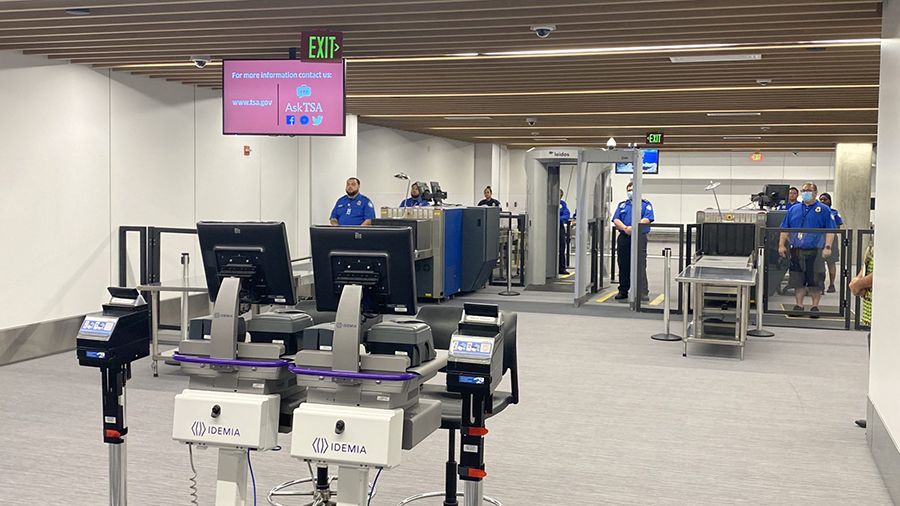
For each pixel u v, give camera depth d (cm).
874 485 485
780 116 1402
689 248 1170
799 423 616
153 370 751
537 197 1423
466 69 937
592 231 1402
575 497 461
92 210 893
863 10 607
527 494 464
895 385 466
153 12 638
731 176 2411
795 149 2205
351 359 332
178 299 1027
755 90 1084
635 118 1467
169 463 507
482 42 760
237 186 1150
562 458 530
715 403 673
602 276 1438
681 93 1125
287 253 367
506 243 1536
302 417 330
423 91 1134
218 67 910
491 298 1328
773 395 703
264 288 374
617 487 477
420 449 548
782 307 1091
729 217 1298
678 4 604
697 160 2433
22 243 809
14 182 799
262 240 364
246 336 371
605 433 586
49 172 838
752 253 1014
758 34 718
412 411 350
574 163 1441
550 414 635
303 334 354
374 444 321
